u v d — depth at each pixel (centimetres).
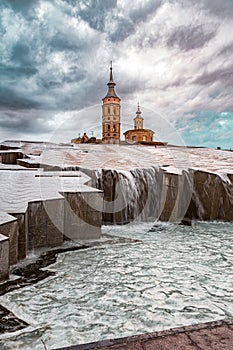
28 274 347
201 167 829
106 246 476
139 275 356
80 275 350
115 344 153
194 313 264
